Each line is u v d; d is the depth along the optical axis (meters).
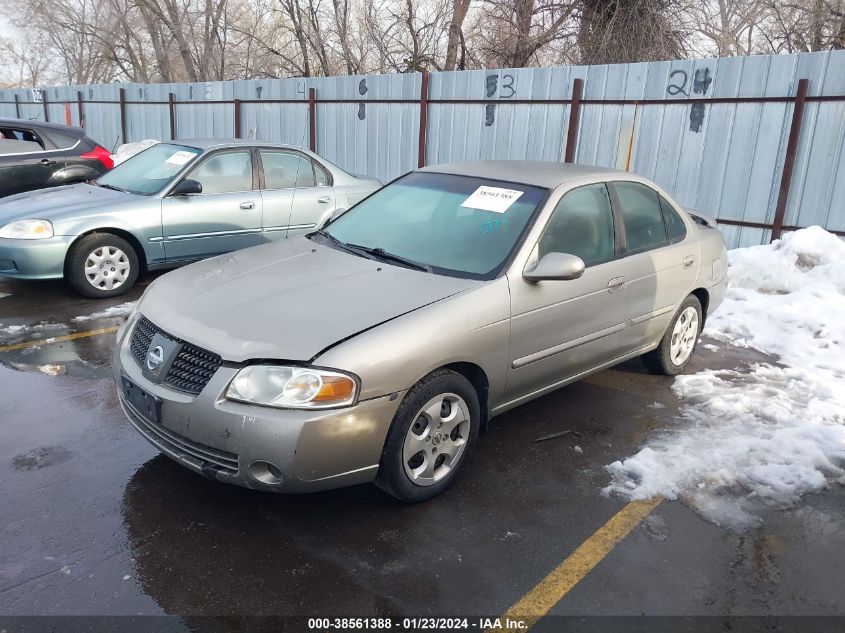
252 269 3.92
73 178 9.60
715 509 3.49
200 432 3.08
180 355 3.27
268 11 22.48
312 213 7.78
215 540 3.13
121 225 6.64
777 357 5.73
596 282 4.20
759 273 7.39
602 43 13.55
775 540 3.27
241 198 7.27
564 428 4.36
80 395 4.58
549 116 9.61
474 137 10.47
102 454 3.84
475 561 3.04
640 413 4.60
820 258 7.39
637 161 8.99
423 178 4.77
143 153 7.80
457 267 3.85
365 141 11.90
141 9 24.05
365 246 4.24
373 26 17.83
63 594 2.76
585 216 4.30
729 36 15.01
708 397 4.86
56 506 3.34
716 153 8.34
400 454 3.27
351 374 3.03
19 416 4.25
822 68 7.45
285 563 2.99
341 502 3.47
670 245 4.90
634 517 3.41
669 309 4.92
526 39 14.62
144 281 7.48
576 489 3.65
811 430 4.25
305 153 7.85
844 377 5.24
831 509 3.53
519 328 3.74
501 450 4.06
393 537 3.20
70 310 6.39
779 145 7.86
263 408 2.99
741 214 8.30
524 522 3.34
